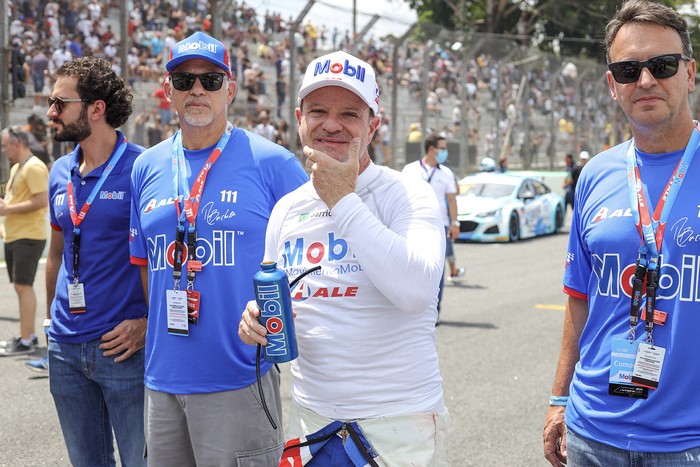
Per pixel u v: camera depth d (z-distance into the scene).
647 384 2.23
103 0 17.00
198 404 2.84
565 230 19.27
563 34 45.28
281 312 2.15
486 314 8.80
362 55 19.97
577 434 2.39
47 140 13.22
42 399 5.53
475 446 4.77
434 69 22.30
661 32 2.27
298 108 2.31
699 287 2.19
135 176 3.11
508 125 25.05
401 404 2.16
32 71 14.48
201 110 2.93
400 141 20.73
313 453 2.20
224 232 2.87
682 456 2.18
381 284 2.04
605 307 2.36
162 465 2.96
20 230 6.70
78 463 3.46
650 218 2.28
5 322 8.00
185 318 2.83
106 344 3.28
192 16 19.14
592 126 28.94
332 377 2.17
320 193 2.08
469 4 44.72
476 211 16.30
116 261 3.33
